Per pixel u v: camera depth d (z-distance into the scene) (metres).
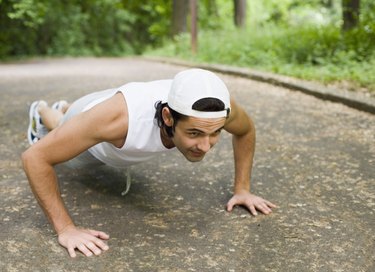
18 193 2.92
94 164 2.79
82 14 18.91
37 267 2.07
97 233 2.31
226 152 3.76
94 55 18.80
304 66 7.76
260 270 2.05
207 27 18.78
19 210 2.66
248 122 2.52
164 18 20.36
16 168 3.39
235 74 8.23
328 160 3.53
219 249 2.23
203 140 1.92
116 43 20.08
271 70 7.98
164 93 2.18
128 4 20.89
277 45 9.28
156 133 2.17
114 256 2.16
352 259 2.14
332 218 2.56
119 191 2.94
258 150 3.81
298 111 5.25
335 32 8.78
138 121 2.14
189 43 13.21
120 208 2.69
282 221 2.53
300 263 2.11
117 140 2.21
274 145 3.95
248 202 2.66
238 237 2.35
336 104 5.53
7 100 6.14
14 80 8.37
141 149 2.24
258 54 9.17
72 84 7.62
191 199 2.83
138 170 3.32
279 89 6.68
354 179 3.14
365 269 2.05
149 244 2.27
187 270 2.05
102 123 2.10
